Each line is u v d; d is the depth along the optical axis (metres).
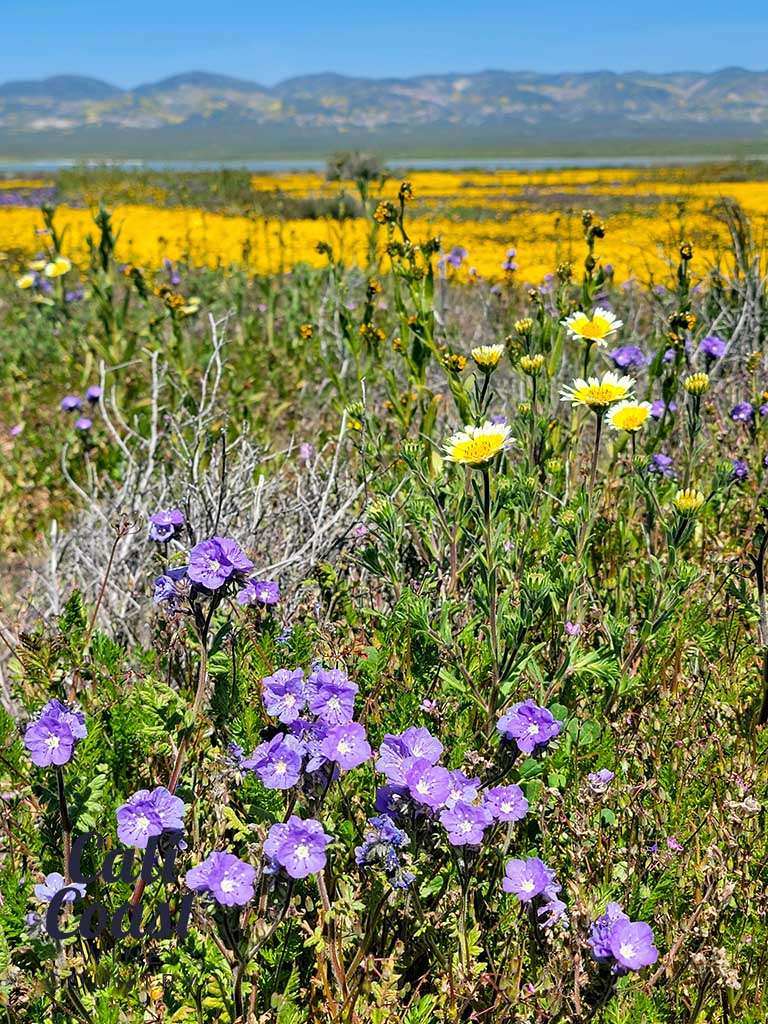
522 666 2.82
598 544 4.14
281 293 9.99
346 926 2.31
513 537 3.64
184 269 12.05
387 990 2.23
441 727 2.84
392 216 4.86
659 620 3.00
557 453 4.36
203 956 2.26
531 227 21.45
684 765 2.88
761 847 2.63
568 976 2.24
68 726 2.19
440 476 3.51
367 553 3.25
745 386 5.73
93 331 9.24
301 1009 2.27
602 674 2.86
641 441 5.08
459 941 2.25
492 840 2.48
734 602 3.60
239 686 2.74
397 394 5.08
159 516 2.91
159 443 5.75
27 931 2.08
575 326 4.00
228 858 1.90
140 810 2.03
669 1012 2.30
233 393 7.04
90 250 7.51
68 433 6.79
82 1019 2.12
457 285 10.54
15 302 12.07
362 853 2.15
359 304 8.17
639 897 2.38
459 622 3.36
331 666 2.95
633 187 41.84
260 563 4.03
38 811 2.56
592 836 2.47
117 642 3.73
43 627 3.19
